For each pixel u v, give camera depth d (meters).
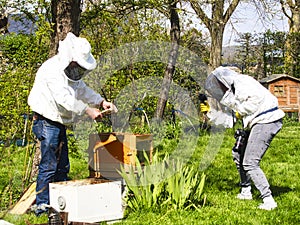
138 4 9.51
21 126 6.18
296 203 6.31
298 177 8.41
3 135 6.05
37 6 6.80
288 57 27.00
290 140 13.84
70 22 6.87
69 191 4.90
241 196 6.60
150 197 5.67
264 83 24.61
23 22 7.47
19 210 5.50
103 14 8.41
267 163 10.05
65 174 5.91
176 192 5.73
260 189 6.04
